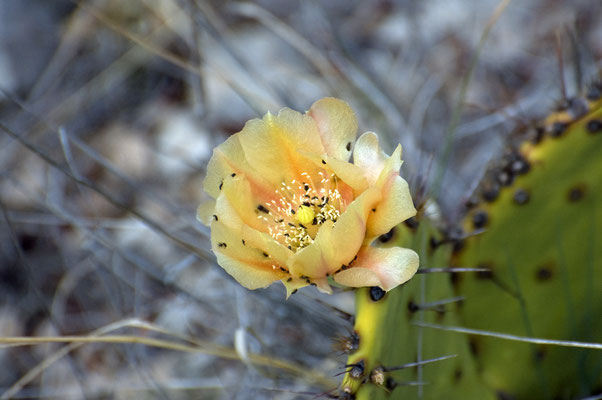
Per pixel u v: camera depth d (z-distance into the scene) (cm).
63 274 69
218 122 76
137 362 59
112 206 72
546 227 44
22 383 52
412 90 75
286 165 39
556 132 43
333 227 36
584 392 47
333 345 38
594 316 46
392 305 37
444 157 55
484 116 73
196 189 73
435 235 41
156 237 67
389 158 37
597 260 45
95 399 58
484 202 44
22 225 71
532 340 42
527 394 47
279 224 39
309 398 53
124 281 64
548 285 45
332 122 38
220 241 37
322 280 36
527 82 75
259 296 54
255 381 56
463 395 45
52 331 64
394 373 39
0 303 68
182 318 62
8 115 78
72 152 76
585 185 43
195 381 58
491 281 45
